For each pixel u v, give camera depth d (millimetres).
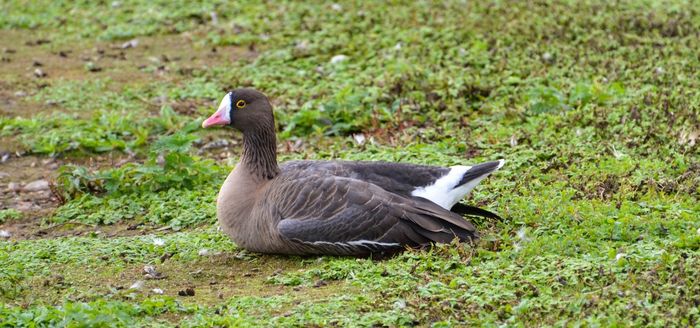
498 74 18938
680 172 13906
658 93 17031
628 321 9336
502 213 12586
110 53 23344
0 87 21000
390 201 11609
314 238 11602
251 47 22609
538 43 20406
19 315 10023
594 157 14594
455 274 10852
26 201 15539
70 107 19797
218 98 19672
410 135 16375
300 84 19953
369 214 11531
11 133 18281
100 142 17469
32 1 28031
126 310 10266
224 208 12320
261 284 11305
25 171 16875
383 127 17016
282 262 12016
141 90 20531
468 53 20109
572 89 17609
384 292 10484
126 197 14938
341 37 22266
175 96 19969
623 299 9750
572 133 15734
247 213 12156
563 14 22078
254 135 12414
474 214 12258
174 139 15203
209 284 11453
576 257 11156
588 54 19625
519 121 16688
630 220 11914
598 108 16562
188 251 12477
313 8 24859
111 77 21500
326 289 10883
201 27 24734
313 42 22422
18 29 25781
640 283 10125
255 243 12109
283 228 11625
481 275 10742
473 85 18094
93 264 12203
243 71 21078
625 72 18438
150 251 12602
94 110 19594
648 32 20781
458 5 23656
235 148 17406
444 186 12031
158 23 25281
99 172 15406
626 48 19688
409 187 12039
